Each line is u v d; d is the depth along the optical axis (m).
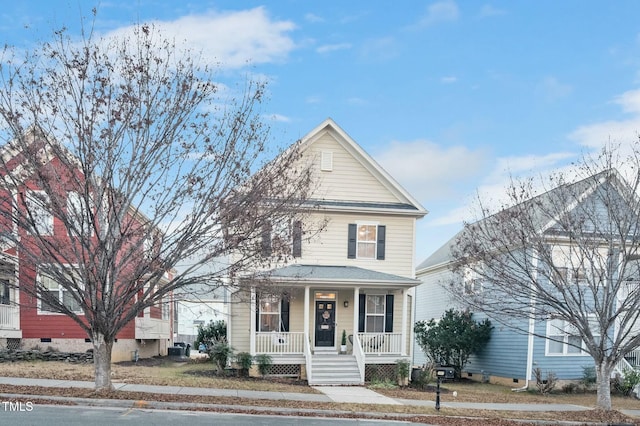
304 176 12.98
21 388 10.91
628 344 12.77
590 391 18.28
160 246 10.65
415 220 19.67
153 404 10.43
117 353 19.11
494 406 13.07
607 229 14.22
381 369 17.31
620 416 12.17
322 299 18.52
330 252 18.88
